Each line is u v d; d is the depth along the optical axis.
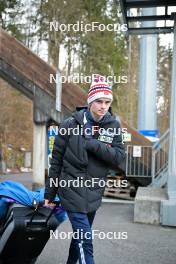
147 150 11.28
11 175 27.03
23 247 3.74
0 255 3.80
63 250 5.11
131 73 27.47
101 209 9.09
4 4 25.22
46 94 12.18
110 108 3.73
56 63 21.94
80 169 3.54
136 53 27.59
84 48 23.38
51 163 3.68
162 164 10.71
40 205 3.66
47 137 12.23
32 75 12.25
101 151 3.50
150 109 15.13
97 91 3.53
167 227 7.02
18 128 38.72
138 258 4.98
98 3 23.08
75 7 22.77
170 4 7.45
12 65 12.35
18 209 3.68
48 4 23.03
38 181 12.52
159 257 5.05
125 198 11.19
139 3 7.50
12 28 24.66
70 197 3.53
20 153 37.22
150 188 9.20
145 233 6.48
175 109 7.34
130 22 8.20
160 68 34.91
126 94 26.56
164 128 36.25
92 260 3.53
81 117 3.57
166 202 7.10
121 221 7.54
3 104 34.59
